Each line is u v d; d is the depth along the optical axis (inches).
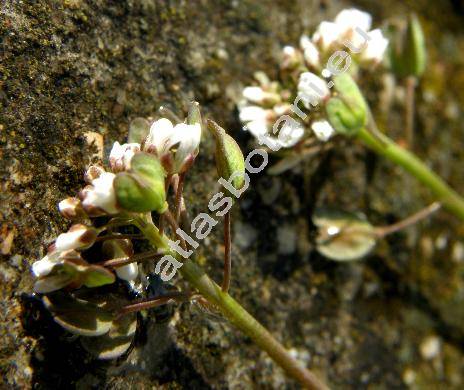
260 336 1.9
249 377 2.1
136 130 1.8
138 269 1.8
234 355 2.1
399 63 2.4
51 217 1.8
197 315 2.0
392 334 2.5
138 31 2.0
